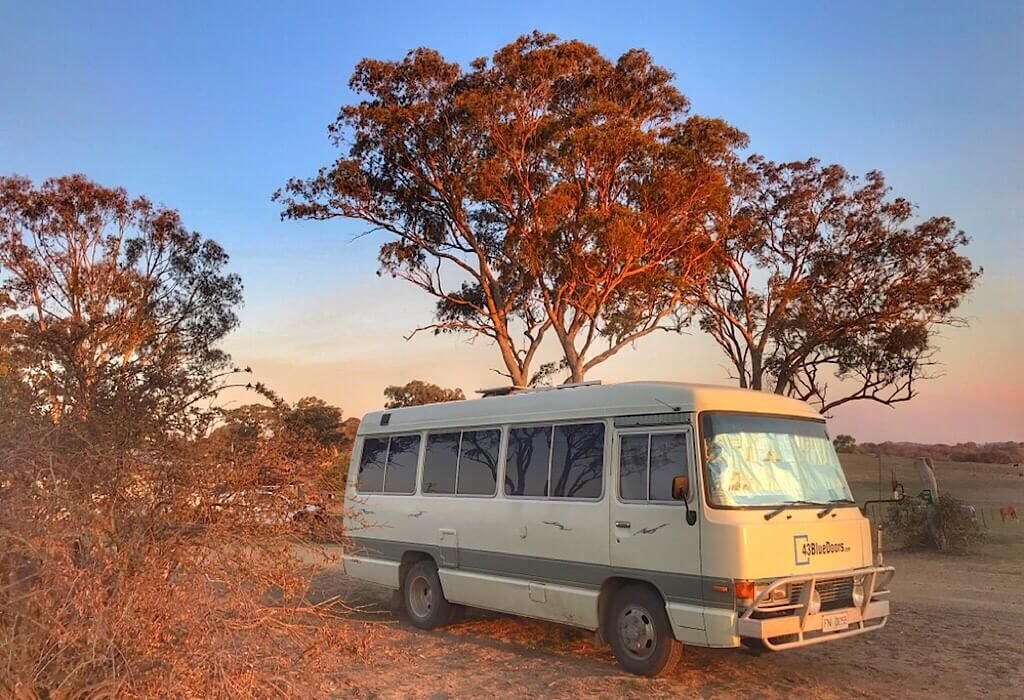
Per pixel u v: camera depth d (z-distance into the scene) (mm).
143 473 5195
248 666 4590
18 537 4426
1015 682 7230
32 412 5430
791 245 28641
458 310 26672
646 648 7523
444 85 22422
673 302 24906
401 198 23938
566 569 8336
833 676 7453
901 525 20797
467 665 7992
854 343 28109
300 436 5855
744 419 7688
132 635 4477
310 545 5504
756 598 6730
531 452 9078
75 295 30016
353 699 6773
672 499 7395
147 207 31625
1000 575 15703
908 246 27062
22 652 4328
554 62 21344
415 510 10438
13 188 30188
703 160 21344
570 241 20891
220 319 32312
